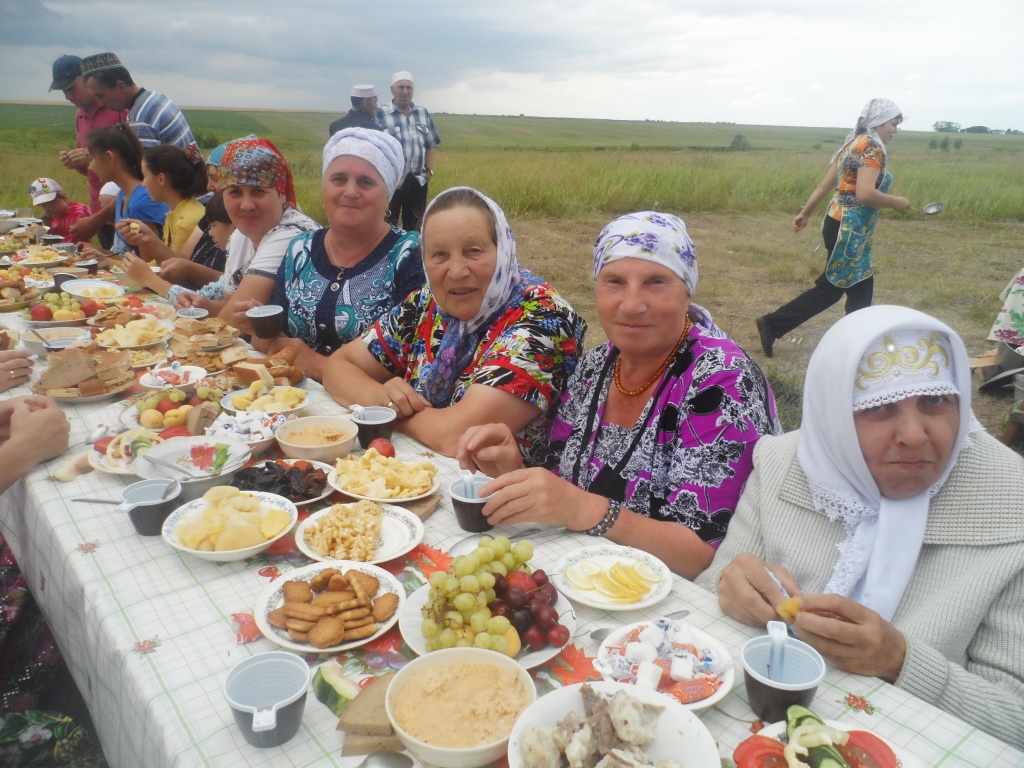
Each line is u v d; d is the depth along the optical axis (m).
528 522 1.94
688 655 1.37
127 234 5.30
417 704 1.22
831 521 1.72
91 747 2.17
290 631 1.45
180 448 2.25
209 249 5.68
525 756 1.07
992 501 1.55
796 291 10.12
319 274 3.67
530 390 2.56
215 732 1.21
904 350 1.51
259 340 3.64
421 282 3.54
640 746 1.08
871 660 1.35
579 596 1.61
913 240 14.63
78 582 1.69
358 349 3.21
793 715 1.16
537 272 11.25
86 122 8.47
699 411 2.06
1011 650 1.46
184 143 8.02
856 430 1.58
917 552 1.58
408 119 10.79
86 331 3.63
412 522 1.93
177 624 1.51
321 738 1.22
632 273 2.07
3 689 2.36
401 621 1.48
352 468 2.17
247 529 1.77
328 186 3.44
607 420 2.35
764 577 1.54
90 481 2.17
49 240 6.87
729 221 17.92
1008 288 5.84
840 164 6.28
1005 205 18.38
